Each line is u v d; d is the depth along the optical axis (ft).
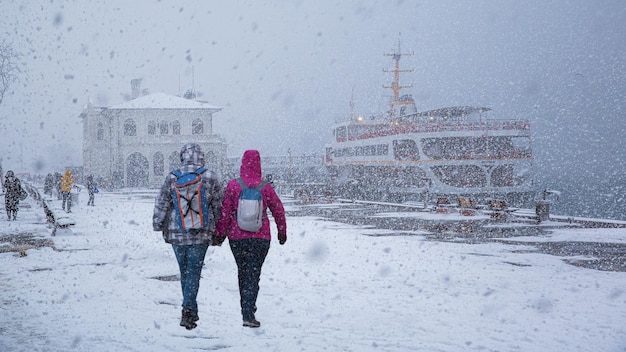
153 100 233.76
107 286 26.35
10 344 16.33
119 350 15.85
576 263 36.65
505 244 47.47
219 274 30.99
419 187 132.87
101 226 62.18
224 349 16.16
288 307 22.53
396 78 182.91
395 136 137.90
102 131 254.88
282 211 18.78
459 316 21.12
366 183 162.20
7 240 47.93
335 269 32.78
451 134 127.34
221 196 18.58
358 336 17.98
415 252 41.14
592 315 21.31
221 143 229.45
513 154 129.29
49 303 22.61
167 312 21.12
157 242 46.32
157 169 227.40
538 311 22.00
